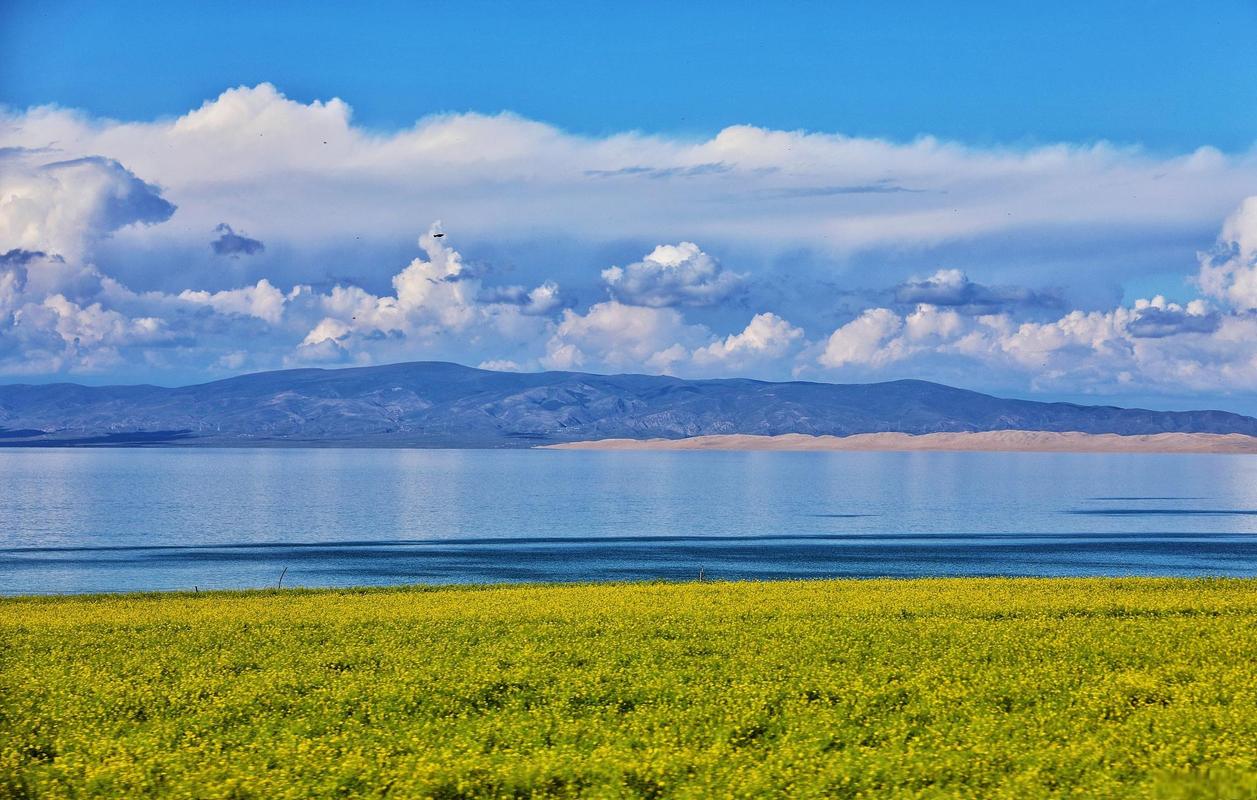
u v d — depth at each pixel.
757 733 22.80
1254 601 41.31
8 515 134.25
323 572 74.44
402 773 19.23
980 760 19.25
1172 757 19.05
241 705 25.05
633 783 18.88
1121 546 94.44
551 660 30.36
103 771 19.55
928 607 40.28
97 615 41.12
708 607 41.19
